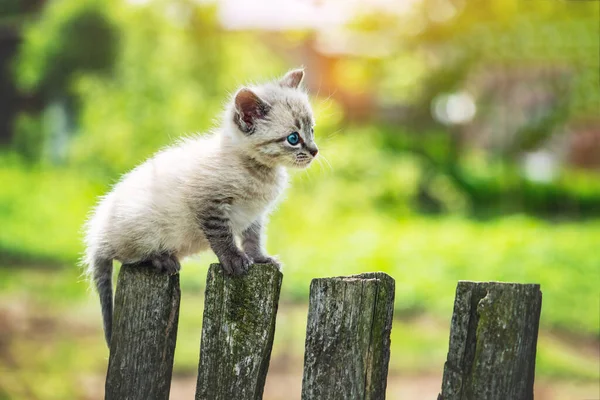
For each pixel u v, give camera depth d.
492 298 3.77
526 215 24.39
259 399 4.03
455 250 17.62
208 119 12.12
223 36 13.94
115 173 12.75
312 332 3.90
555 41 14.10
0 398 8.78
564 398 9.26
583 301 14.01
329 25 18.98
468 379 3.79
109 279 5.33
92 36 22.22
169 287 4.30
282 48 21.39
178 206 5.08
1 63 29.02
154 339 4.28
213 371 4.05
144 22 13.84
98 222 5.33
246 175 5.23
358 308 3.85
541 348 11.33
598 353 11.36
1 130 29.11
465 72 17.81
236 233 5.40
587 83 13.97
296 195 12.21
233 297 4.06
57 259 15.91
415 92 20.16
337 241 16.53
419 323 12.68
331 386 3.86
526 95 21.92
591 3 13.27
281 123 5.43
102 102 12.87
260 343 4.01
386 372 3.92
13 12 28.73
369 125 25.47
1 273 14.67
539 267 16.38
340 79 24.02
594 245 18.62
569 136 29.72
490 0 15.10
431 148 26.12
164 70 13.00
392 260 16.14
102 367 10.08
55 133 25.67
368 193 14.87
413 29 16.92
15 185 21.80
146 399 4.27
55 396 8.96
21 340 10.88
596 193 26.59
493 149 26.94
